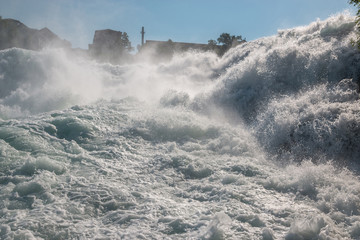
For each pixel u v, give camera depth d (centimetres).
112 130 752
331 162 566
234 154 639
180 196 459
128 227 364
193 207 418
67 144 652
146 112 890
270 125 706
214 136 739
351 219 378
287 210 401
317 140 609
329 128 603
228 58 1477
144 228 362
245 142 682
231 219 379
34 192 448
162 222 376
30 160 539
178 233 351
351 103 654
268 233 344
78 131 722
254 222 374
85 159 584
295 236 339
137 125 786
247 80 927
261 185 486
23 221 369
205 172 547
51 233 348
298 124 649
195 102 970
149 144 692
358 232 350
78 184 476
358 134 576
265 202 425
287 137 654
